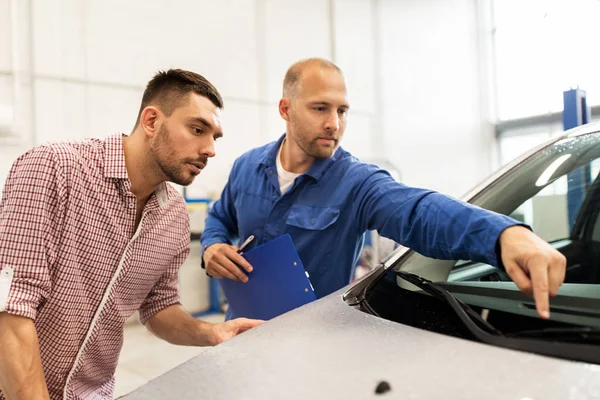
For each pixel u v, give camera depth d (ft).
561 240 3.07
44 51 12.34
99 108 13.25
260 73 16.63
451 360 2.02
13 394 2.69
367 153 20.20
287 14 17.43
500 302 2.45
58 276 3.03
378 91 20.52
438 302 2.64
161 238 3.62
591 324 2.09
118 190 3.20
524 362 1.93
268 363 2.26
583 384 1.72
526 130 23.52
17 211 2.83
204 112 3.13
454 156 23.50
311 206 4.06
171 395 2.11
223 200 5.05
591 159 3.38
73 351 3.22
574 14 21.50
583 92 7.09
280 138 4.52
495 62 24.73
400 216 3.03
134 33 13.83
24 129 12.12
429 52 22.57
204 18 15.24
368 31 20.12
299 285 3.61
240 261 3.83
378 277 3.22
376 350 2.22
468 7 24.34
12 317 2.72
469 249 2.42
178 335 3.86
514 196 3.46
